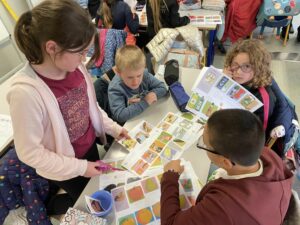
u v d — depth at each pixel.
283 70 3.23
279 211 0.75
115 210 1.00
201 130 1.33
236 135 0.71
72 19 0.75
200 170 1.12
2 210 1.50
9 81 1.94
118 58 1.50
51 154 0.97
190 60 2.51
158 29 2.76
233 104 1.38
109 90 1.59
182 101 1.48
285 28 3.72
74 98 1.06
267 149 0.85
